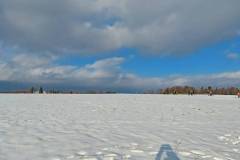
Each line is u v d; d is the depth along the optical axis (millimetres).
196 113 19750
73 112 18594
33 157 6785
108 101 34000
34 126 11805
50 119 14414
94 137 9586
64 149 7699
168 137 9914
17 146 7895
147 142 8930
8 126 11625
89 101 33344
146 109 22406
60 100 34750
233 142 9234
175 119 15758
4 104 25297
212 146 8562
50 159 6637
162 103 31203
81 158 6781
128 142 8859
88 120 14375
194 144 8812
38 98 40250
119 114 17922
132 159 6797
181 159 6949
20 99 35969
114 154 7219
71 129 11234
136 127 12234
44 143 8391
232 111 21938
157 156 7156
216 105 28812
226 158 7121
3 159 6555
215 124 13820
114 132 10727
